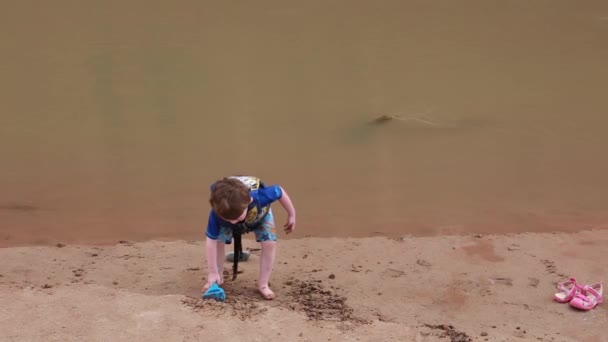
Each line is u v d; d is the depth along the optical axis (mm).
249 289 4855
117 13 13055
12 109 9336
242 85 10188
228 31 12227
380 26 12547
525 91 10031
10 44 11477
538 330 4547
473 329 4457
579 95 9898
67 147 8367
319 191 7340
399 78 10484
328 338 3963
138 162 8016
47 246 5855
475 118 9266
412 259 5660
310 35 12117
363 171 7848
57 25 12391
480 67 10914
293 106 9562
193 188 7410
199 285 4938
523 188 7449
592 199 7199
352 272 5363
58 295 4336
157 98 9797
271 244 4633
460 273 5406
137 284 4965
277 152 8320
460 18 12906
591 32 12227
